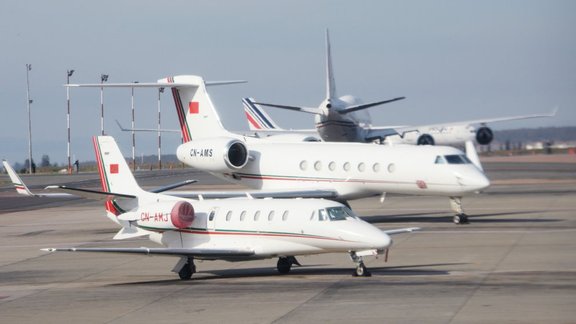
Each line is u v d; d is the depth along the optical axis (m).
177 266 110.69
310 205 106.56
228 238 110.81
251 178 169.25
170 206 114.12
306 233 104.75
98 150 125.25
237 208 111.50
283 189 164.12
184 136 180.75
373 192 160.62
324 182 162.12
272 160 167.25
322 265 117.31
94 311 92.38
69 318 89.56
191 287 104.19
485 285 96.50
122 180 123.56
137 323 85.56
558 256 116.69
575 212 169.25
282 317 84.31
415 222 162.75
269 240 107.69
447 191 153.00
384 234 102.06
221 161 167.12
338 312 85.19
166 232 115.44
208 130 178.00
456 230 148.38
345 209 106.38
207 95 177.75
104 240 156.00
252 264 123.06
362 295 93.12
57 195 152.88
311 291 96.81
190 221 113.06
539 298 87.75
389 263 116.56
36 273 123.50
